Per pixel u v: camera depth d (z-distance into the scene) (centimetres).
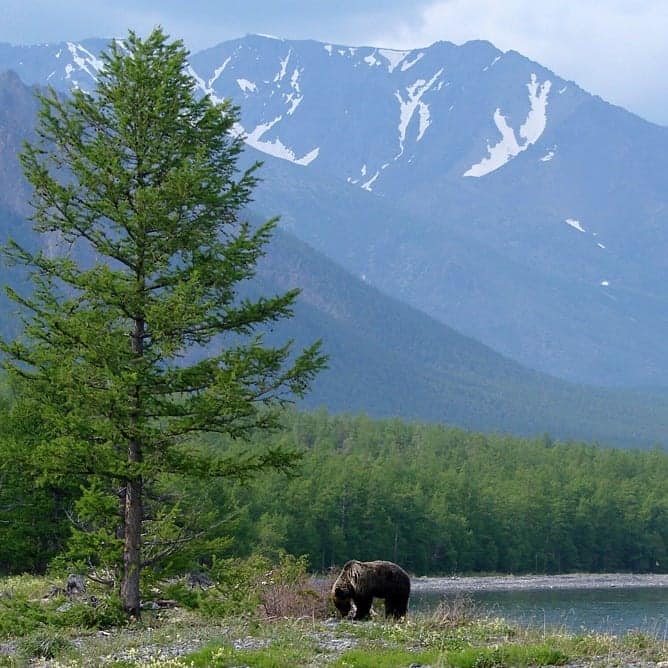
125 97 4172
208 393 3981
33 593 5919
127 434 4078
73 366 4047
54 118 4194
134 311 4175
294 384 4144
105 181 4138
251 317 4225
